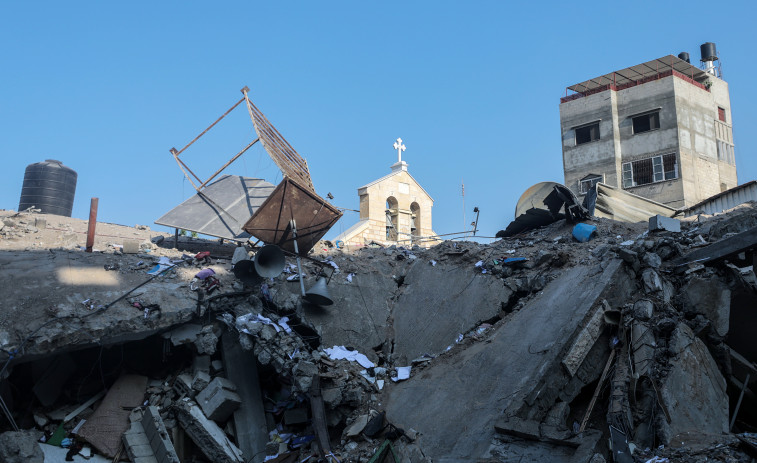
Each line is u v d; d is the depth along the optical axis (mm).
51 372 16125
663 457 11312
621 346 14094
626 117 39500
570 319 14359
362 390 16094
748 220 16297
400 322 19031
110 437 15148
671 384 12750
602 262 15945
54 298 15539
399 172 26828
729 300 14359
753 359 15711
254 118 21375
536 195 22516
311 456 14758
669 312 14180
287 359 16266
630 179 38438
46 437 15078
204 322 17141
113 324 15453
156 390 16734
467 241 22031
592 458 10992
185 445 15969
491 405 13555
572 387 13539
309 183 21578
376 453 13461
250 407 16547
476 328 17297
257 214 18641
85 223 23391
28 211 23562
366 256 21391
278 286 18531
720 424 13047
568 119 41312
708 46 44500
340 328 18234
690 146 37781
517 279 17703
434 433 13867
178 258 19375
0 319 14500
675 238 16391
